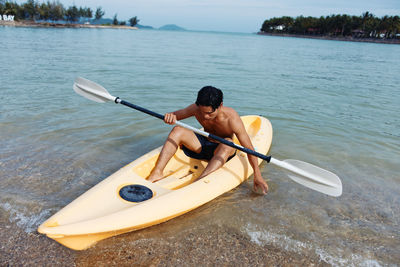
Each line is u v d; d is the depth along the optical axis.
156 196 2.30
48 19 79.12
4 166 3.02
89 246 2.03
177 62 11.97
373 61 19.53
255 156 2.72
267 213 2.51
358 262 2.03
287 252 2.09
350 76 11.12
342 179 3.17
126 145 3.71
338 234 2.31
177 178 2.73
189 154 2.99
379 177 3.24
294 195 2.82
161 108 5.29
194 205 2.37
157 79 7.96
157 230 2.23
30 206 2.42
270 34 121.19
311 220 2.46
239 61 13.88
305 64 14.71
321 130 4.66
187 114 2.85
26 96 5.52
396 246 2.21
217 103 2.38
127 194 2.27
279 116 5.30
